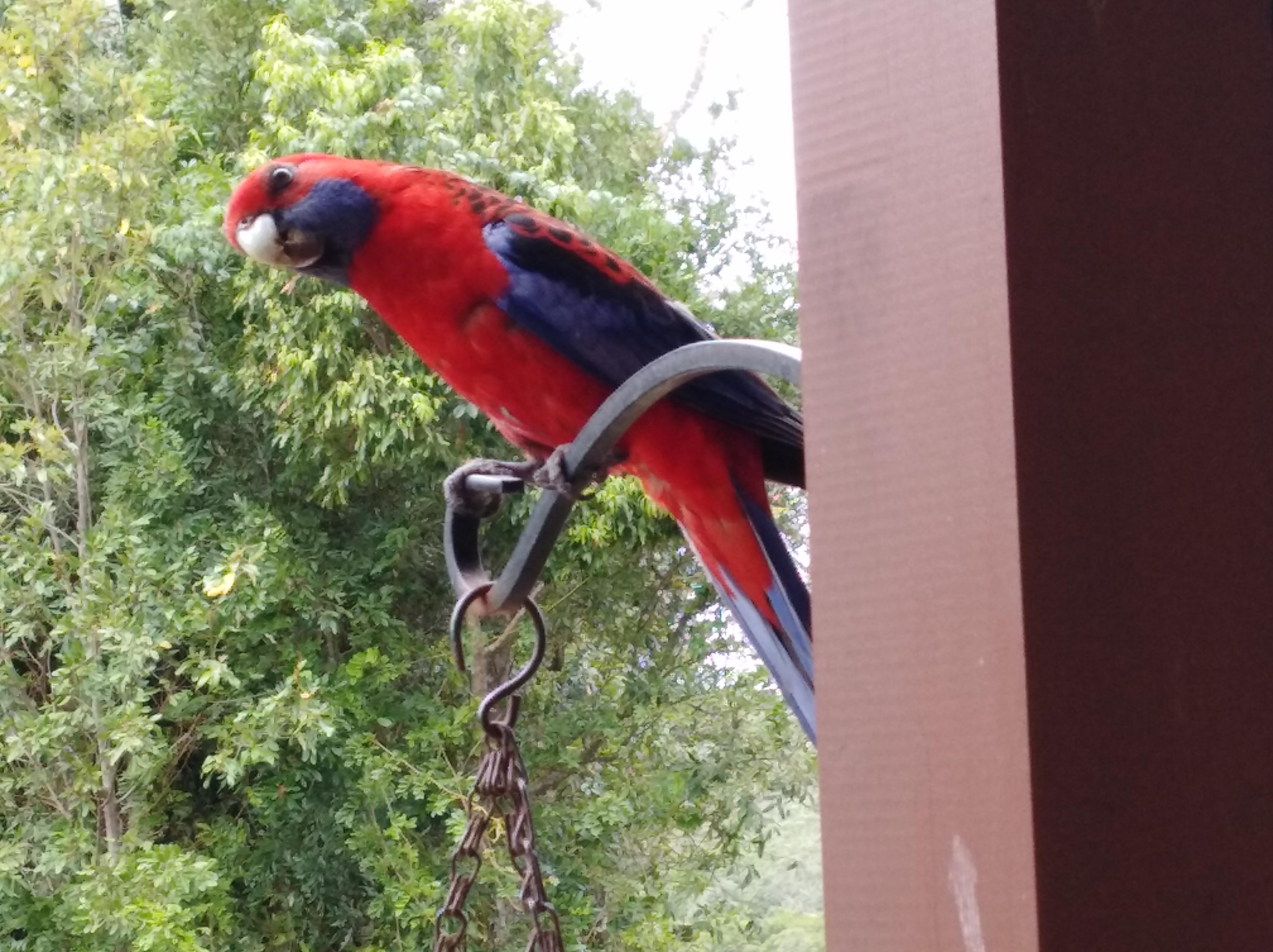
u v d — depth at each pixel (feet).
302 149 17.66
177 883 18.01
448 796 18.70
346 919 20.59
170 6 23.12
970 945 2.71
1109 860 2.68
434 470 19.22
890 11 3.09
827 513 3.12
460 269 7.38
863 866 2.93
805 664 6.55
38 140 19.76
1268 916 2.83
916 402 2.95
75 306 19.71
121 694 19.08
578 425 7.59
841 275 3.14
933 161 2.97
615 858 20.66
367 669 19.76
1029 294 2.80
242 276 18.58
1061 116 2.91
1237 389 3.05
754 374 6.63
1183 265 3.01
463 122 18.20
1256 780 2.89
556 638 20.44
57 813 19.45
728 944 20.93
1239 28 3.21
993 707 2.72
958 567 2.82
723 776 20.45
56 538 19.83
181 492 20.24
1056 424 2.79
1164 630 2.84
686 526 6.93
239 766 18.30
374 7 21.26
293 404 18.45
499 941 19.12
